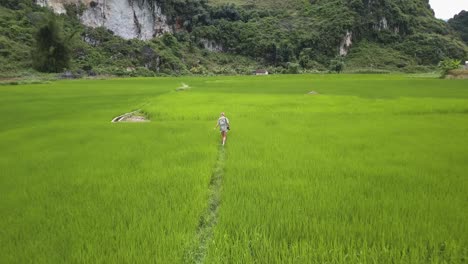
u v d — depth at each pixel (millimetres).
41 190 8766
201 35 183625
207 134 17297
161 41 165125
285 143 14594
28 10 128000
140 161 11805
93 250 5508
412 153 12383
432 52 182875
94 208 7340
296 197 7801
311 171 10055
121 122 22375
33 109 30422
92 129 19297
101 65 127188
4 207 7625
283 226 6277
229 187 8641
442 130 17484
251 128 18859
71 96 42906
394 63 176625
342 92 45219
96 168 10938
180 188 8648
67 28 136000
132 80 89375
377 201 7457
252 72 155000
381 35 193000
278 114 24812
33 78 86812
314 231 6078
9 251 5586
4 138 17031
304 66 170250
